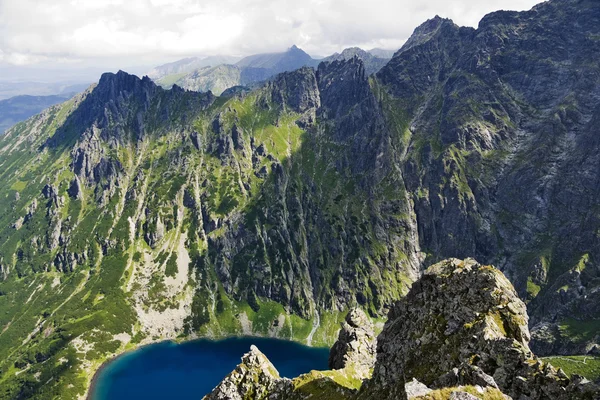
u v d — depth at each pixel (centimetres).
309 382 6650
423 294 6172
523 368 4191
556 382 3912
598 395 3628
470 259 6222
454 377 4103
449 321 5381
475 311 5238
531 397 3981
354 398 5653
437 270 6269
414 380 3566
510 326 4856
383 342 6119
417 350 5347
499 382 4219
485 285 5462
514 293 5309
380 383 5491
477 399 3269
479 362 4466
